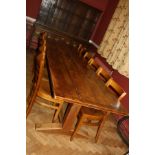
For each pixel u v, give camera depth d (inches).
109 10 197.0
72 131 101.3
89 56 142.8
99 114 99.1
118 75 153.9
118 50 151.6
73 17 204.1
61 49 140.8
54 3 195.2
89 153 98.1
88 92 87.8
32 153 82.4
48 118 107.7
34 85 97.3
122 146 117.0
